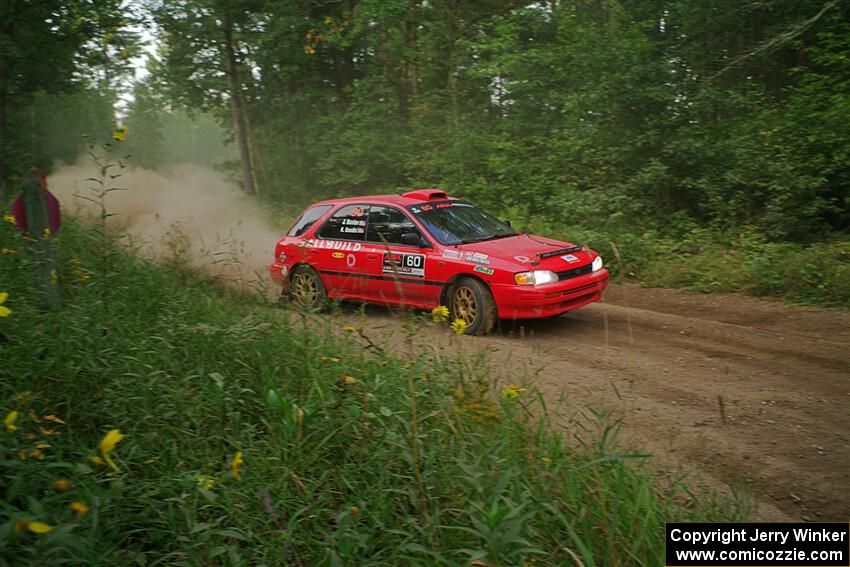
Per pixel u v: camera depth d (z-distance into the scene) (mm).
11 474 3160
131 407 3988
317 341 5004
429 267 7594
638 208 12484
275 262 9258
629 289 9820
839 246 9797
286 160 24062
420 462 3424
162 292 6320
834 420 4668
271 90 24422
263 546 2949
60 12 19312
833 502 3611
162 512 3150
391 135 19547
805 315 7734
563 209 12961
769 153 11484
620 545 2895
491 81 18547
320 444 3584
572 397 5211
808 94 12133
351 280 8352
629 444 4312
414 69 20000
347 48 22453
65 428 3902
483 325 7191
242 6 21219
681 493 3717
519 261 7074
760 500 3652
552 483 3303
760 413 4832
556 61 15172
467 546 2889
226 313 5875
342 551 2814
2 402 3658
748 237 10773
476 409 3500
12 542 2535
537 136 16422
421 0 19062
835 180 11531
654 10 16250
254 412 4246
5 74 20344
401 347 6379
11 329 4645
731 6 14992
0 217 7727
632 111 13289
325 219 8820
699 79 13820
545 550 2934
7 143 21375
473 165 16547
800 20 14156
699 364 6047
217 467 3660
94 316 5105
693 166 12766
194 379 4445
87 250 7609
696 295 9172
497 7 19328
